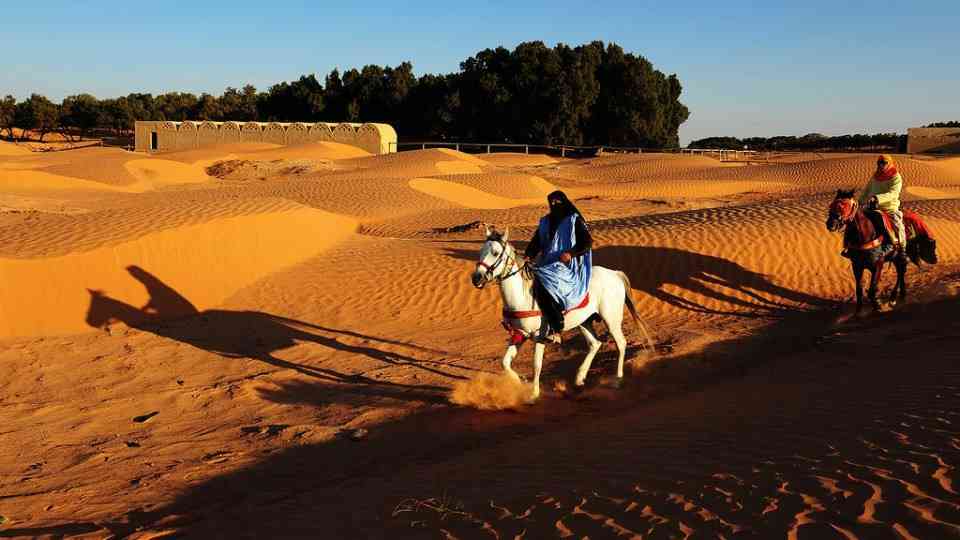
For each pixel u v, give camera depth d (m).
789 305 15.27
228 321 14.65
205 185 43.50
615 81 97.25
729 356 12.17
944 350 10.09
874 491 4.97
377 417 9.78
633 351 12.52
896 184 14.45
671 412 8.75
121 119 127.25
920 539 4.18
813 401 8.16
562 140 95.44
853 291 15.80
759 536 4.49
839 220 13.86
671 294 15.80
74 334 13.44
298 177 47.66
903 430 6.40
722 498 5.22
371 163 52.78
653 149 89.88
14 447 8.77
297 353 12.85
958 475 5.10
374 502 6.33
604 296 10.39
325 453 8.49
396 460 8.20
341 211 30.08
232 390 10.90
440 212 30.03
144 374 11.66
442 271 17.23
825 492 5.07
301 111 109.50
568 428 8.86
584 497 5.64
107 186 37.31
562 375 11.46
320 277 17.30
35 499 7.23
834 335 12.77
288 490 7.37
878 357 10.57
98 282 14.27
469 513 5.61
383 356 12.70
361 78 106.44
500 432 9.04
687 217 20.41
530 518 5.32
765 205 21.64
